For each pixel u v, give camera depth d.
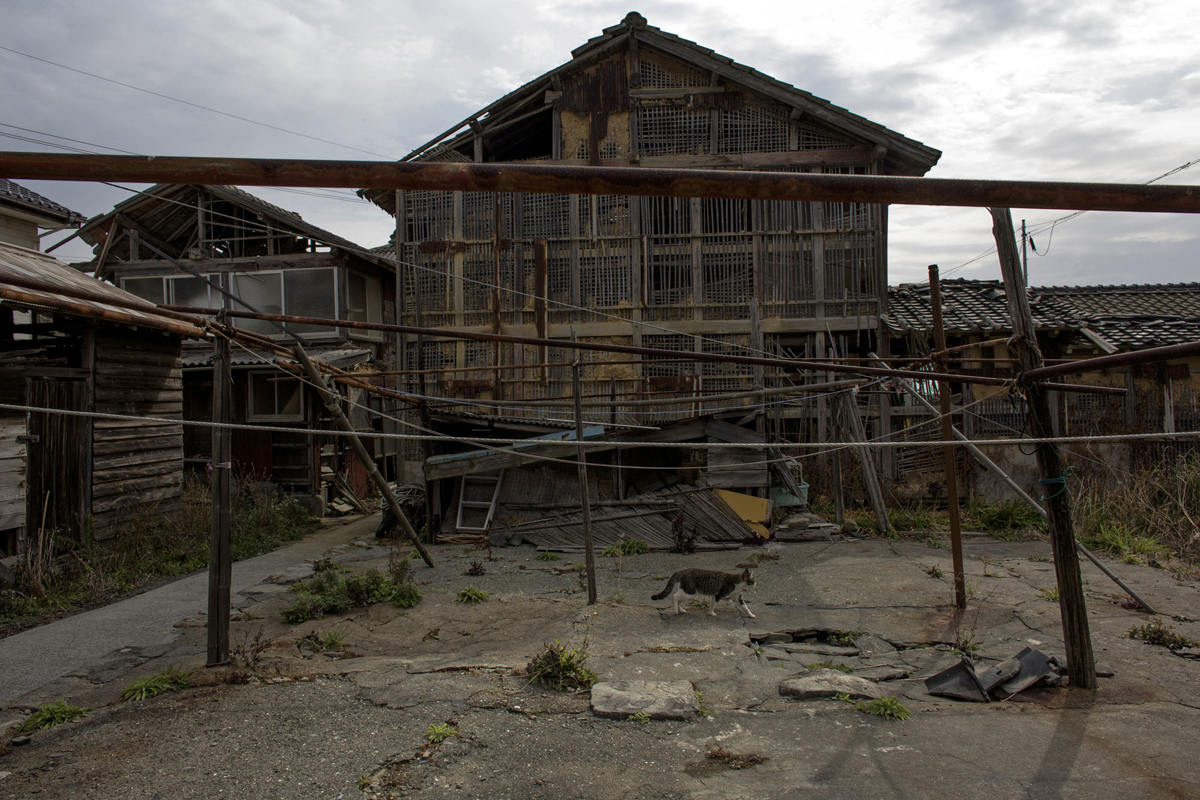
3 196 12.41
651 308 13.68
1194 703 4.89
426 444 12.09
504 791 3.79
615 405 9.77
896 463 13.20
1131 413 12.48
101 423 9.50
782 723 4.62
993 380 6.34
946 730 4.49
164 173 2.16
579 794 3.75
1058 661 5.61
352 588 7.57
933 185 2.24
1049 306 14.19
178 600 7.98
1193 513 10.59
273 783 3.89
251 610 7.44
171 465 10.85
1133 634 6.34
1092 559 7.30
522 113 14.39
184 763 4.12
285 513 13.22
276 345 6.41
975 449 7.16
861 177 2.22
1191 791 3.71
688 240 13.70
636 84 13.84
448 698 4.99
